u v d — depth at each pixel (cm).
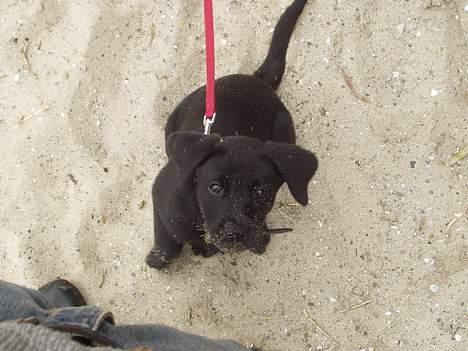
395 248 106
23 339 47
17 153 121
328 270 108
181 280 112
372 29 115
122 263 114
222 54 120
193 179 93
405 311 104
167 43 122
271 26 119
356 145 112
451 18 111
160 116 119
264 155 90
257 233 95
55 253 116
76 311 62
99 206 116
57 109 122
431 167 108
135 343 64
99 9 124
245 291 109
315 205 110
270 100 107
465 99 109
